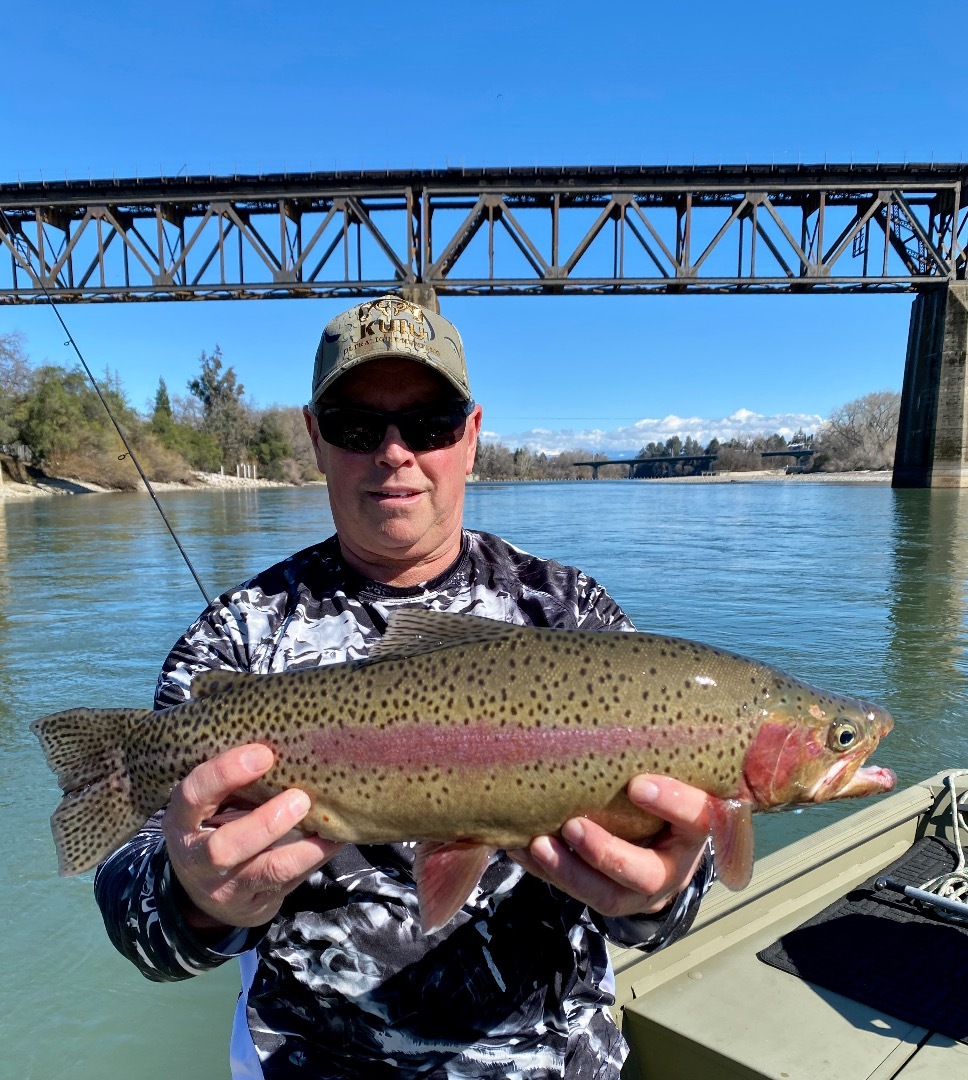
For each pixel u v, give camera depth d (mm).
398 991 638
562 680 644
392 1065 634
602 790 628
